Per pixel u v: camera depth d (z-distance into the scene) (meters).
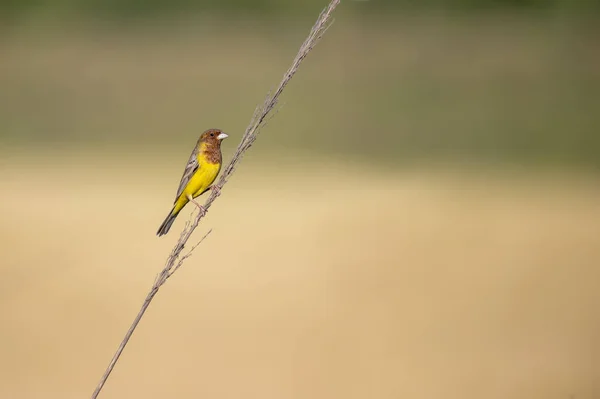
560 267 17.55
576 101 34.78
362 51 39.47
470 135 32.16
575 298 15.75
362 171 28.66
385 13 42.75
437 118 34.06
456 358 12.94
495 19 42.41
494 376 12.27
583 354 13.00
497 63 37.84
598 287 16.33
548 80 35.62
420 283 16.81
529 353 13.08
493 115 34.06
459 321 14.62
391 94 34.97
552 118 33.06
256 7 42.88
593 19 41.31
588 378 12.04
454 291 16.31
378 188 25.89
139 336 14.37
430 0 43.38
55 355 13.38
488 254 18.67
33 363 13.01
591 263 17.78
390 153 31.44
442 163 29.89
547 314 14.92
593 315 14.84
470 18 42.50
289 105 34.97
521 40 39.81
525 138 32.34
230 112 34.28
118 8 42.66
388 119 33.50
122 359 13.32
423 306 15.49
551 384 11.77
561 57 37.84
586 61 37.97
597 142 31.62
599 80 36.16
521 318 14.77
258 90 35.88
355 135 33.28
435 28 41.12
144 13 42.34
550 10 42.47
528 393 11.56
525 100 34.84
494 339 13.78
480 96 35.12
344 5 42.72
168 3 43.03
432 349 13.46
